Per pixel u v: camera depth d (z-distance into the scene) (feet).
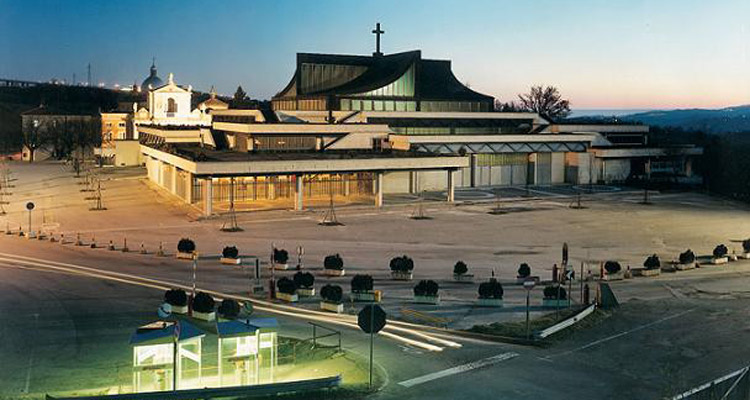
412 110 391.04
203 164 234.58
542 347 109.29
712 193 343.46
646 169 391.86
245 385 84.58
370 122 362.33
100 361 96.73
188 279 152.46
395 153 297.74
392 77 384.68
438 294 142.92
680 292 152.25
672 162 407.23
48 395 77.20
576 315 124.57
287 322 119.85
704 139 540.93
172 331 85.92
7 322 116.37
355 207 266.16
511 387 90.33
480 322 122.62
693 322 126.62
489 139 349.20
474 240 210.79
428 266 173.37
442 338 112.68
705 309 136.46
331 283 151.74
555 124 403.13
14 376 90.33
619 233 228.22
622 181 375.45
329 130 310.86
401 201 286.25
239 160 246.68
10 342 105.40
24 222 227.40
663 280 165.07
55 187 311.06
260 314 124.77
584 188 348.59
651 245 209.87
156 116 432.25
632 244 210.59
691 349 110.83
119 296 135.74
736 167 387.96
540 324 120.57
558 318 125.18
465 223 240.32
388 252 190.08
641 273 170.19
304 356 99.86
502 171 358.64
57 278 151.33
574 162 368.68
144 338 84.43
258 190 282.97
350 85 410.52
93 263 168.45
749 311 135.13
